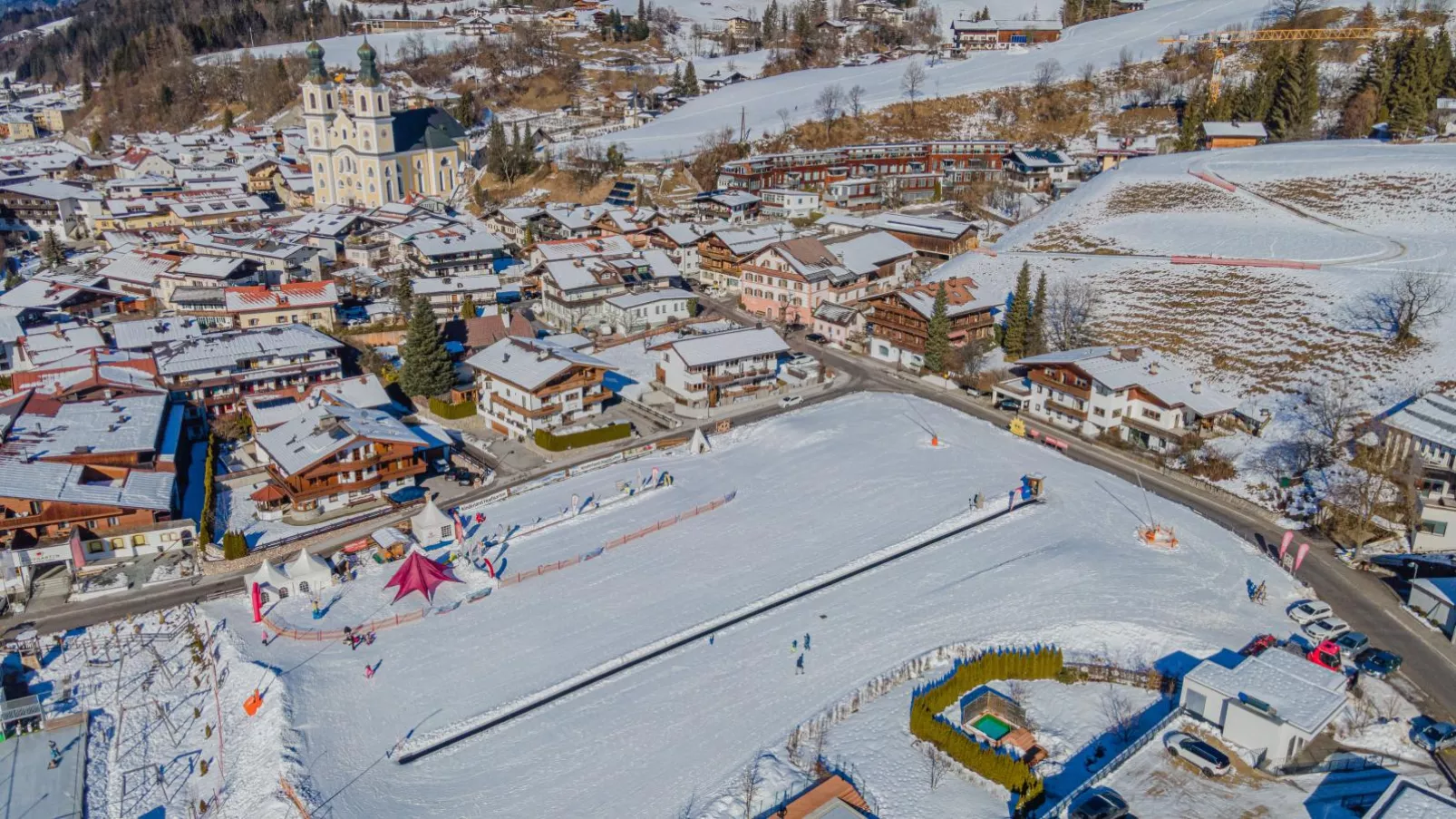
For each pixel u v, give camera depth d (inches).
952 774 2066.9
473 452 3772.1
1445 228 4921.3
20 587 2829.7
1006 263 5324.8
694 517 3203.7
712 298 5620.1
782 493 3334.2
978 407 4084.6
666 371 4212.6
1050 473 3422.7
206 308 4958.2
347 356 4601.4
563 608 2714.1
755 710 2269.9
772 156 7219.5
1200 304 4510.3
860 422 3890.3
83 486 3024.1
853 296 5216.5
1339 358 3890.3
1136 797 1962.4
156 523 3063.5
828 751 2128.4
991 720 2207.2
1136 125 7677.2
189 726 2325.3
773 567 2881.4
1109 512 3137.3
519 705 2317.9
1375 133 6638.8
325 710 2308.1
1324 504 3083.2
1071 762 2082.9
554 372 3784.5
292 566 2819.9
